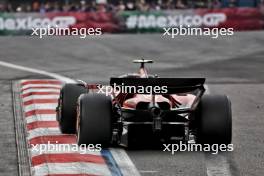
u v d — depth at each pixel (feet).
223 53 273.75
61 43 300.61
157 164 95.91
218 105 104.47
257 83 195.21
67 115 114.62
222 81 199.00
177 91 102.83
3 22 334.65
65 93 115.65
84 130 102.53
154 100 102.42
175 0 391.24
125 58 257.96
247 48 289.53
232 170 93.09
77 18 340.59
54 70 223.92
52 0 410.31
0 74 212.84
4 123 127.85
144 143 107.86
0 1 407.23
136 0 388.16
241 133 121.19
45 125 124.26
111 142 108.68
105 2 369.09
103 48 286.46
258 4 378.73
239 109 150.82
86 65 237.45
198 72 219.82
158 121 100.68
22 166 94.84
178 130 104.88
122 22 351.05
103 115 102.89
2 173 90.94
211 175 90.38
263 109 150.92
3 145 108.58
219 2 381.81
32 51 278.05
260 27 356.18
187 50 282.15
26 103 151.64
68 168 91.20
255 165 95.86
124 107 107.14
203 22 352.69
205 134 103.86
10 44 299.99
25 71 220.84
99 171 90.63
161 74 214.28
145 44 300.20
